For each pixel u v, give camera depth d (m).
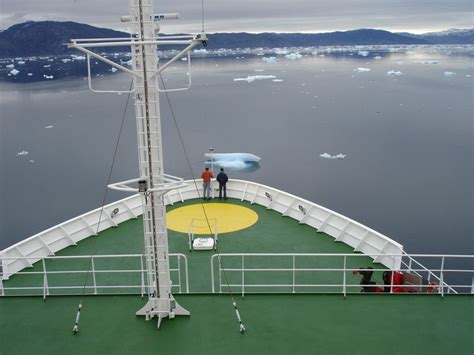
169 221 18.27
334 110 101.06
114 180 51.50
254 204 19.91
